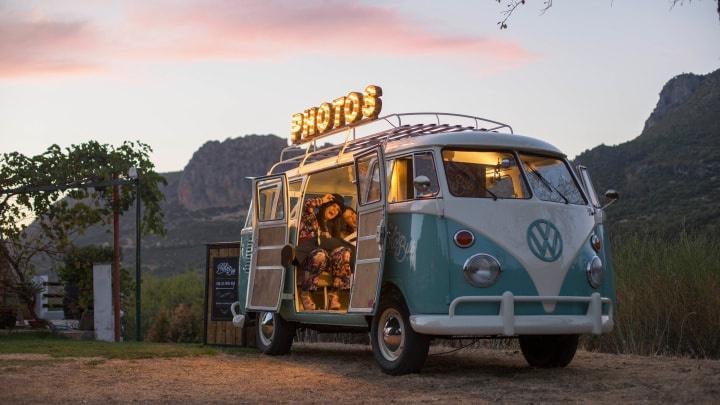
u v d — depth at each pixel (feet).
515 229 25.80
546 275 25.71
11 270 54.08
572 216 27.02
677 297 37.35
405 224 26.53
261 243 35.88
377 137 30.60
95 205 55.42
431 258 25.30
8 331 51.01
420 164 26.89
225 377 26.76
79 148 53.98
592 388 23.16
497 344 41.22
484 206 25.81
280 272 33.88
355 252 30.48
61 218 54.19
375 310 26.58
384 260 26.53
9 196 53.11
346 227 34.24
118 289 53.62
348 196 37.27
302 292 33.35
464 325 24.66
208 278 41.57
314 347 41.57
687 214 94.89
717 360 30.89
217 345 40.65
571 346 28.37
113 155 54.70
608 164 159.22
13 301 55.31
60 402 20.97
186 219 415.23
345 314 30.07
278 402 21.24
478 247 25.29
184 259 280.51
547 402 20.75
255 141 593.42
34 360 31.55
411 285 25.79
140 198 53.88
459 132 27.37
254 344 39.32
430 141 26.78
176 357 33.47
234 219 394.52
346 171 33.27
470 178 26.58
